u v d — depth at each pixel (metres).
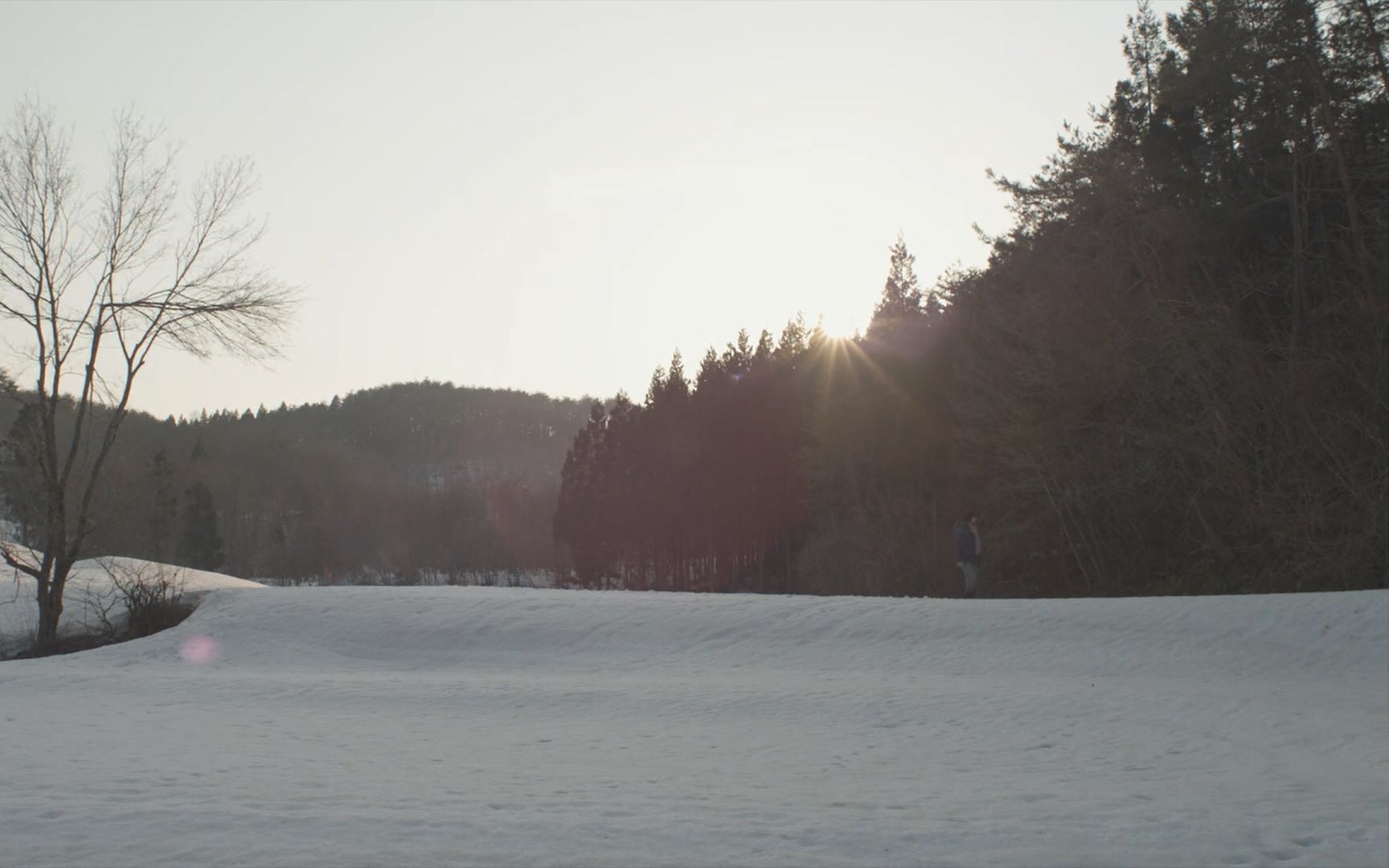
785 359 73.12
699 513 73.69
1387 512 28.70
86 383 28.92
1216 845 6.66
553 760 10.62
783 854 6.50
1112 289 35.25
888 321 54.03
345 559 93.56
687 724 13.68
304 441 123.12
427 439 148.25
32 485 29.64
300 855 6.43
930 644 20.81
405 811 7.61
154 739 12.07
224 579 34.75
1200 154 34.47
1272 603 21.64
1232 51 32.81
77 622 29.16
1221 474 33.06
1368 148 31.34
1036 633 20.98
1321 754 10.77
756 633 22.38
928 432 48.69
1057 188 37.78
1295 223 32.28
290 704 15.96
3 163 27.75
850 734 12.77
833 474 52.38
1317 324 32.91
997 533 40.09
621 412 86.69
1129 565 37.00
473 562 94.81
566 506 87.56
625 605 25.12
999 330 40.28
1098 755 10.93
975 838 6.85
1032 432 36.41
